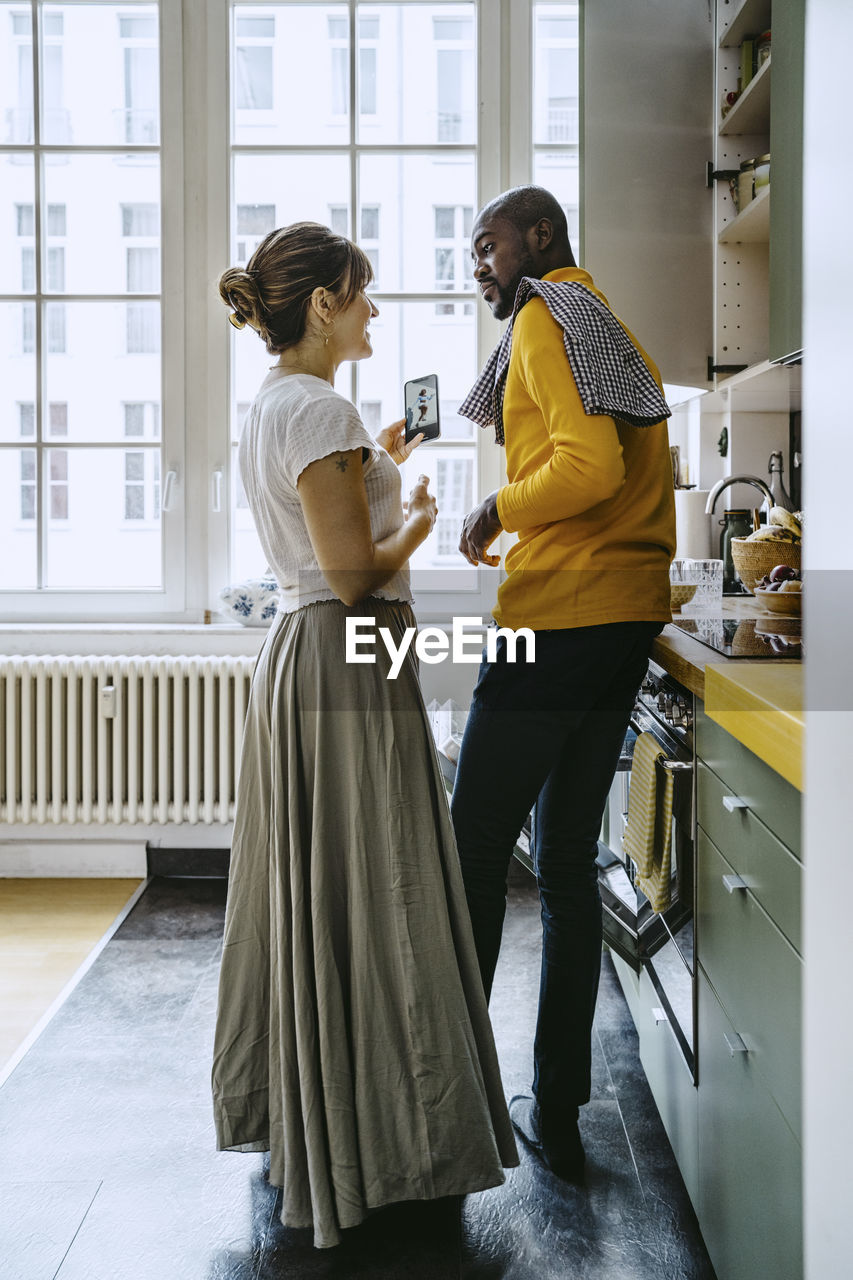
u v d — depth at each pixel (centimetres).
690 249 262
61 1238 157
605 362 148
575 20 309
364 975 150
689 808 150
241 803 165
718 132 256
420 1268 151
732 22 245
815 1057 67
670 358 264
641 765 169
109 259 317
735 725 117
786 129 165
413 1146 152
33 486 322
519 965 254
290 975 153
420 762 154
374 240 314
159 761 301
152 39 312
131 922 282
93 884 312
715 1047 136
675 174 260
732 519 257
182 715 300
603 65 257
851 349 59
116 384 320
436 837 154
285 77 311
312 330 160
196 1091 198
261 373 321
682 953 154
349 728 151
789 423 275
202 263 315
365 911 150
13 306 318
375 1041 151
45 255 316
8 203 316
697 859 145
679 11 256
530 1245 155
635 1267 150
